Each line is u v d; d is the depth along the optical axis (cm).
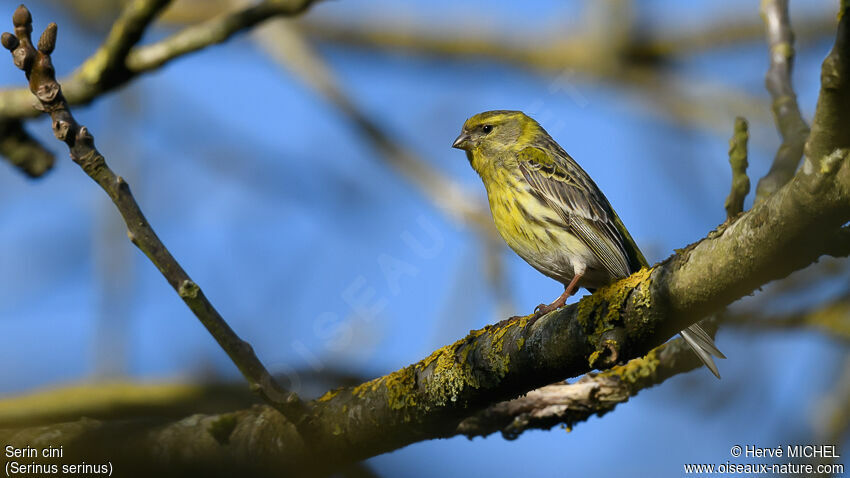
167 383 1190
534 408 915
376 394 782
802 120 897
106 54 1089
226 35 1091
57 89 679
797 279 1121
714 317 868
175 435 783
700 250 637
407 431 782
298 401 746
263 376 742
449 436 805
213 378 1213
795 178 561
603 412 915
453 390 759
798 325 1101
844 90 506
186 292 711
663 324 671
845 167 533
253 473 789
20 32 676
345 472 805
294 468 785
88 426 777
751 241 598
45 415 1146
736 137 805
